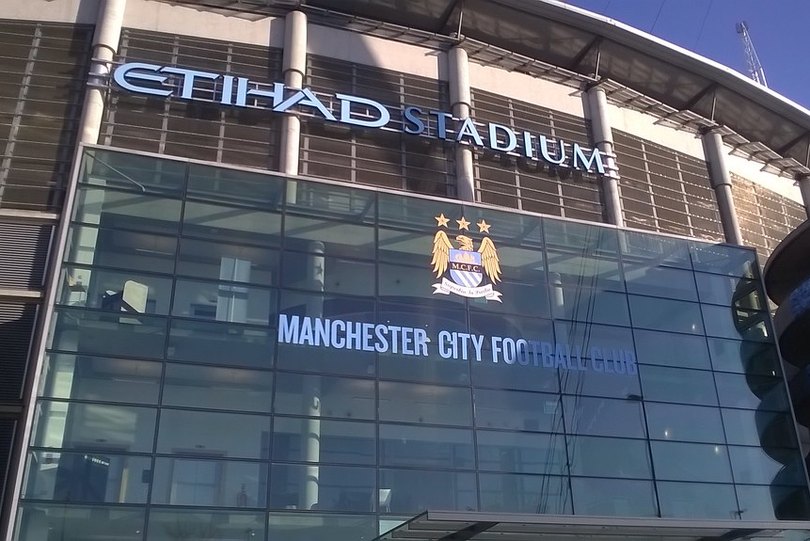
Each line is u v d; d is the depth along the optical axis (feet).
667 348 86.69
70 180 74.43
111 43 86.94
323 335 74.90
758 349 90.27
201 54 90.53
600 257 89.35
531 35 105.29
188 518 63.62
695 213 107.04
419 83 98.22
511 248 86.12
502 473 73.46
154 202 76.28
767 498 81.00
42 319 69.87
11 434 66.74
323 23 96.99
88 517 61.36
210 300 73.36
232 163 85.71
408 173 91.91
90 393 65.98
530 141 98.32
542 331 82.58
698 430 82.58
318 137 89.92
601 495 75.66
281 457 68.13
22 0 88.28
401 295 79.51
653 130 109.91
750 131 120.57
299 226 79.61
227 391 69.56
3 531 60.80
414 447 72.13
